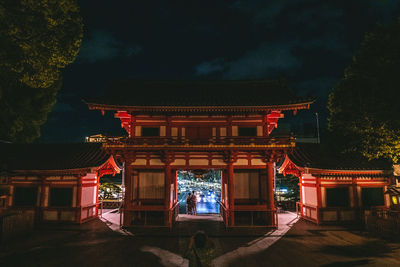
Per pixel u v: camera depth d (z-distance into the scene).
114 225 18.17
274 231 16.38
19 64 12.36
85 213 19.41
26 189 19.25
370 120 15.05
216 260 11.04
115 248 12.73
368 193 19.11
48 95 26.73
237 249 12.66
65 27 13.54
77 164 18.81
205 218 21.00
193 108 16.84
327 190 18.91
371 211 16.58
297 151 21.44
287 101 16.67
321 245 13.34
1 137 23.41
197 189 59.44
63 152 21.36
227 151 17.28
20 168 18.50
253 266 10.33
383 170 18.50
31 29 12.05
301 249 12.64
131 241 14.05
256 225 17.73
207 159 17.69
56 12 12.82
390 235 14.70
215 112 18.03
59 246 13.08
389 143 14.56
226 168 17.59
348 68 16.20
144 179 18.72
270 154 17.22
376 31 14.35
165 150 17.05
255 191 18.88
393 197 19.27
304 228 17.31
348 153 18.22
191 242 7.50
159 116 18.19
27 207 18.95
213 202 36.06
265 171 18.52
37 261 10.80
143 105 16.66
